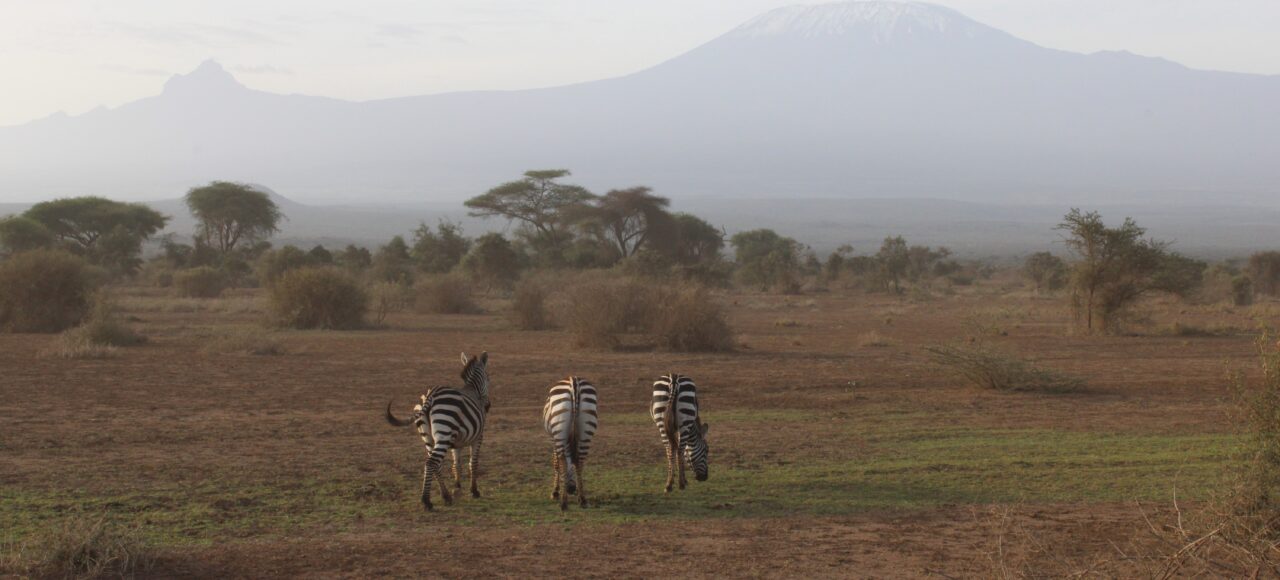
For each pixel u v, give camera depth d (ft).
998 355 72.38
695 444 38.81
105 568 28.50
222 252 287.07
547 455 46.68
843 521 35.12
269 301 129.08
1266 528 26.37
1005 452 47.70
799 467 44.37
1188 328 120.98
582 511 36.32
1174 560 26.43
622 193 263.29
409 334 117.08
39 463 43.42
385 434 52.16
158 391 66.90
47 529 31.78
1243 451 32.60
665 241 265.34
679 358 91.40
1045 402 65.05
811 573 29.17
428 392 37.42
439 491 39.47
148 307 151.74
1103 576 27.50
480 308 166.20
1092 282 121.80
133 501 36.83
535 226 297.53
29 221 230.68
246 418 56.75
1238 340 112.47
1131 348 102.94
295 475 41.91
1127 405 63.77
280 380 73.87
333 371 79.77
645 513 36.17
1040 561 29.91
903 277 284.82
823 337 117.60
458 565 29.60
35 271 114.52
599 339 98.32
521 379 75.82
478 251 218.18
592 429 37.27
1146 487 40.01
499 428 54.49
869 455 47.11
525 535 32.99
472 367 39.58
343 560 29.94
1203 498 36.42
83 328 98.02
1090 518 35.19
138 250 262.06
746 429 54.54
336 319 125.18
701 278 233.14
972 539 32.73
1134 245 120.16
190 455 45.96
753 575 28.94
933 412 60.90
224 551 30.68
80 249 258.98
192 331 114.42
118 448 47.37
